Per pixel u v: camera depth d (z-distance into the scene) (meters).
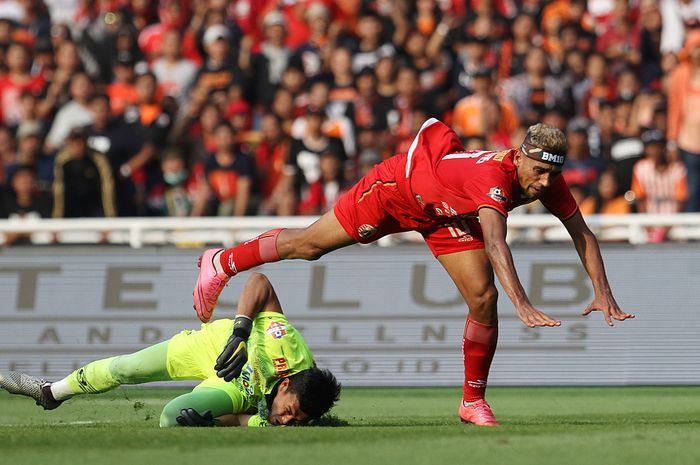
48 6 51.97
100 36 48.09
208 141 41.78
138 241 34.16
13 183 40.97
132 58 46.19
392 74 43.50
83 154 39.56
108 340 32.75
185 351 19.88
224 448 14.63
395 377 31.78
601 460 13.30
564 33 45.78
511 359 31.55
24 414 24.62
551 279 32.06
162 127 41.94
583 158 40.16
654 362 31.48
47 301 33.09
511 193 17.95
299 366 18.83
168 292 32.84
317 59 46.25
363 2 48.44
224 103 44.00
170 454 14.06
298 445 14.93
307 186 40.69
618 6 47.84
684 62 42.66
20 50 46.34
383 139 41.91
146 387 31.36
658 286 31.88
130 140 41.66
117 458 13.77
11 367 32.84
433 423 20.09
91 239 35.16
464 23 46.38
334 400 18.73
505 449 14.34
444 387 31.59
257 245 20.75
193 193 41.72
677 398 28.42
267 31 46.12
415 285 32.31
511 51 45.53
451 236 19.22
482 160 18.12
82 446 15.02
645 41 46.75
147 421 22.17
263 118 42.16
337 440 15.53
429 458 13.55
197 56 47.62
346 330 32.22
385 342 32.03
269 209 40.41
